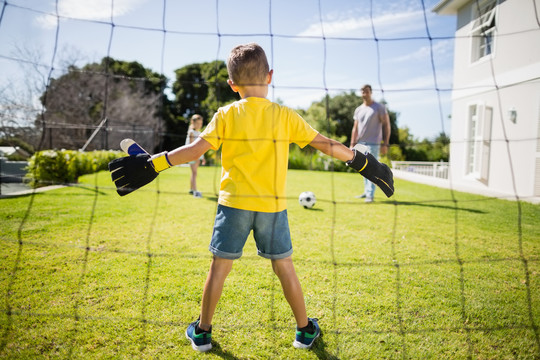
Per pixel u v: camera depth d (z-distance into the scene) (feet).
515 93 19.36
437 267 7.63
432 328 5.22
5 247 8.34
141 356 4.50
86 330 5.01
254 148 4.50
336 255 8.30
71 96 57.52
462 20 24.59
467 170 23.81
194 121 16.61
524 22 18.61
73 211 12.50
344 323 5.32
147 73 70.74
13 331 4.92
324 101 74.64
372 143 15.90
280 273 4.69
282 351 4.68
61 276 6.72
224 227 4.53
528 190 18.49
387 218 12.57
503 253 8.64
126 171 4.51
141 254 8.02
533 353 4.67
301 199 14.37
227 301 5.90
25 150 32.96
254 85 4.74
